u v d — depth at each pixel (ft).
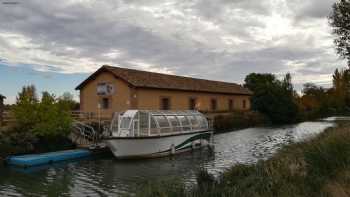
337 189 25.04
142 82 108.88
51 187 47.96
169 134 76.02
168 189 30.14
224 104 159.94
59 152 70.38
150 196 29.78
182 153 79.82
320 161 33.14
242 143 97.96
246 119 162.30
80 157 70.33
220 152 81.10
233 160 69.77
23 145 69.51
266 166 36.96
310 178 29.35
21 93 80.79
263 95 194.49
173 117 81.97
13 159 62.13
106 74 112.27
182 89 124.26
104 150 75.10
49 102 77.36
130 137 68.23
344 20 92.17
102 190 46.32
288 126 166.50
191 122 87.66
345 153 33.81
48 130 74.28
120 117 74.08
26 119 75.46
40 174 56.08
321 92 294.25
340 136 41.81
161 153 74.38
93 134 82.48
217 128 133.80
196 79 150.10
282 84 211.00
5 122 82.48
